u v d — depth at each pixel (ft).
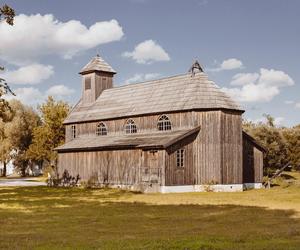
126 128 171.32
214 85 155.02
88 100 197.67
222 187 147.02
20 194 139.54
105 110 183.01
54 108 239.30
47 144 238.68
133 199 118.42
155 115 160.35
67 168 183.01
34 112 315.17
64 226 68.18
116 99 184.14
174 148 144.05
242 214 82.79
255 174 164.04
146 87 176.04
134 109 168.86
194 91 153.89
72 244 51.60
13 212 88.33
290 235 56.70
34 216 81.30
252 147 164.55
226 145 149.28
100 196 129.80
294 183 174.91
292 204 101.71
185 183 145.48
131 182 154.71
